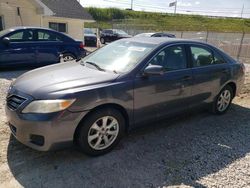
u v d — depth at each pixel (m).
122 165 3.31
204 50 4.81
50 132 3.06
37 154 3.46
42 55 9.27
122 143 3.88
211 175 3.19
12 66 8.81
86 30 26.94
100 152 3.50
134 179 3.04
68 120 3.13
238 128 4.69
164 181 3.03
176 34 29.36
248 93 7.27
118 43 4.63
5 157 3.35
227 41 24.44
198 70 4.55
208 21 65.56
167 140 4.06
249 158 3.64
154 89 3.89
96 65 4.08
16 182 2.90
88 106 3.23
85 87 3.28
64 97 3.10
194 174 3.19
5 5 14.99
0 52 8.41
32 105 3.12
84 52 10.41
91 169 3.20
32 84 3.40
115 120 3.57
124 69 3.79
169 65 4.19
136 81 3.68
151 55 3.96
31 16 16.44
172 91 4.15
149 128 4.47
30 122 3.08
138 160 3.44
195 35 27.73
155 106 3.99
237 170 3.33
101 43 29.81
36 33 9.16
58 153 3.51
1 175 3.00
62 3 20.64
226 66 5.10
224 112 5.39
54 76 3.60
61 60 9.68
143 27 42.09
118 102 3.50
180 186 2.96
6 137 3.86
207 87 4.76
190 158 3.55
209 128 4.61
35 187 2.84
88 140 3.35
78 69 3.93
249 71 11.66
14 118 3.24
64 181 2.95
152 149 3.75
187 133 4.35
